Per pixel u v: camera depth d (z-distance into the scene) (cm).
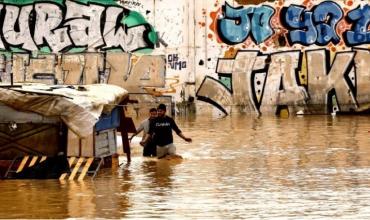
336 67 6638
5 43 6688
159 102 6631
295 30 6669
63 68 6669
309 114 6619
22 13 6688
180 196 2488
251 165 3194
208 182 2772
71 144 2991
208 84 6688
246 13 6675
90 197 2483
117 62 6669
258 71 6675
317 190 2556
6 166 2911
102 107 2938
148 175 2970
